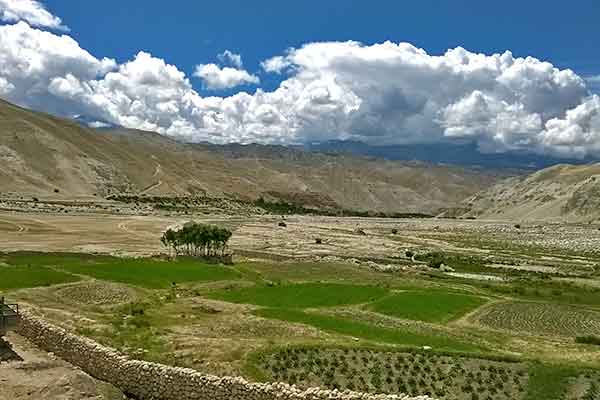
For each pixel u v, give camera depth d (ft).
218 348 166.71
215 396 123.85
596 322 289.94
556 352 220.43
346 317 253.03
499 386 140.87
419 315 276.82
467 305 309.63
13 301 230.48
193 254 542.57
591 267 631.97
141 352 155.53
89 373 145.69
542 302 360.07
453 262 624.59
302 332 202.28
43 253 478.59
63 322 193.57
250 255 568.41
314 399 115.24
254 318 228.02
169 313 241.14
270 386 119.34
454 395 136.56
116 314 231.91
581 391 137.80
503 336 248.73
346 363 153.99
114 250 554.87
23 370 139.85
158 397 131.23
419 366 153.89
